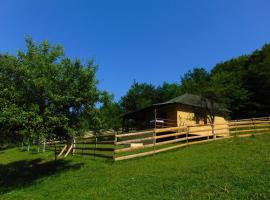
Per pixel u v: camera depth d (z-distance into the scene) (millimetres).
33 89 15898
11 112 14945
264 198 9539
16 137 16984
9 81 16359
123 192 11875
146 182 12734
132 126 37219
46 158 23906
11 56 16547
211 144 21344
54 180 15555
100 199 11375
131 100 63844
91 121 17859
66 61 17312
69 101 16750
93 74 17594
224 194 10328
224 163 14461
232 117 48656
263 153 16047
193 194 10680
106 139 29359
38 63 16625
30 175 18250
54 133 17078
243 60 63469
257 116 47719
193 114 31922
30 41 17391
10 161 25812
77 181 14594
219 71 64812
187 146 21453
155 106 31500
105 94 17859
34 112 15367
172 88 63969
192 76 70188
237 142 20969
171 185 11922
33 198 13039
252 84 49625
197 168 13969
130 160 17891
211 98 34781
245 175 12102
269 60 49625
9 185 16422
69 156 22953
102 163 18031
